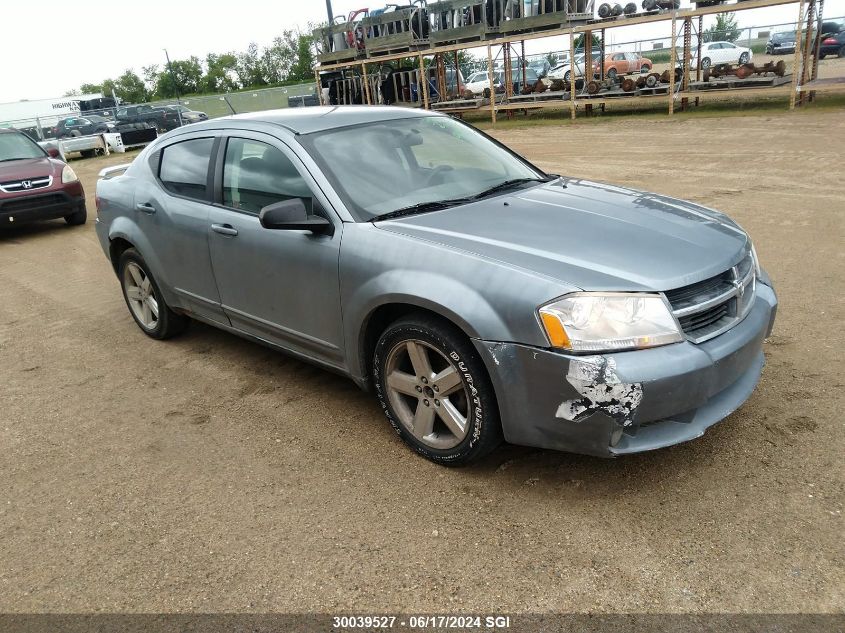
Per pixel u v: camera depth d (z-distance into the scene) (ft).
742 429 10.66
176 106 96.02
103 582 8.50
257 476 10.57
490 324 8.93
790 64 79.46
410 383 10.41
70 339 17.51
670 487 9.45
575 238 9.85
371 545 8.79
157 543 9.15
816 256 19.21
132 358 15.89
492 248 9.59
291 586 8.18
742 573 7.80
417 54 74.69
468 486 9.89
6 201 30.78
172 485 10.50
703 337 8.96
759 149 39.01
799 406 11.18
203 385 14.10
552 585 7.86
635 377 8.29
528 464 10.30
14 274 25.12
